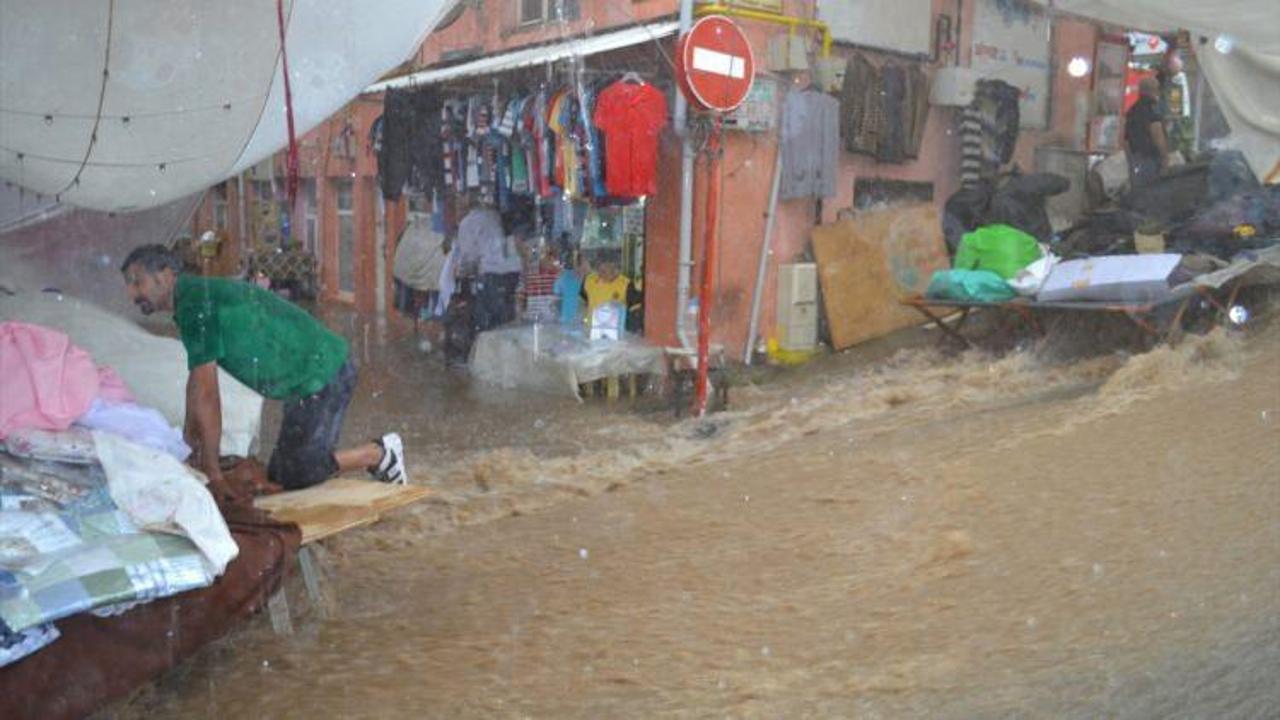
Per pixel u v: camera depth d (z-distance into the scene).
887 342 12.23
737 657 4.27
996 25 13.56
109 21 5.68
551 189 11.68
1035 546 5.17
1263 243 10.03
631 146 10.86
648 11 11.98
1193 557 4.82
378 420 10.14
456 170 12.92
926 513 5.85
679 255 11.34
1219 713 3.49
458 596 5.23
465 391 11.52
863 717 3.66
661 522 6.31
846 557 5.36
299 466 5.30
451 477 7.91
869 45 12.46
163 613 4.00
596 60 12.03
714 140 9.98
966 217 12.86
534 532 6.32
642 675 4.16
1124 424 7.07
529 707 3.94
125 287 7.55
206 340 4.91
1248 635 4.01
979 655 4.07
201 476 4.45
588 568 5.57
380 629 4.80
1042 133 14.19
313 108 6.55
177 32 5.84
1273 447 6.27
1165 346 8.67
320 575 5.25
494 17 14.48
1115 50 14.75
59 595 3.63
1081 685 3.74
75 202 6.70
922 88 12.93
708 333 10.02
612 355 11.05
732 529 6.02
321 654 4.54
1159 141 12.29
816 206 12.42
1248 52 12.04
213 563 3.98
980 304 10.04
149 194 6.71
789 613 4.70
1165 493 5.71
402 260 15.90
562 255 12.55
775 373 11.60
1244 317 9.38
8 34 5.52
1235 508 5.39
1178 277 8.99
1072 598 4.52
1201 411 7.16
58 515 3.88
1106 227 10.98
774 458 7.59
